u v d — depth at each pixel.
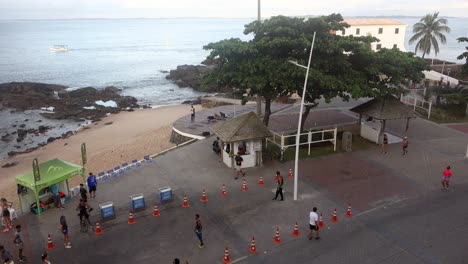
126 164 30.39
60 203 23.86
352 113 43.28
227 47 29.41
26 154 44.78
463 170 28.14
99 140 48.12
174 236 20.70
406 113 32.56
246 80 28.14
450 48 176.62
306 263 18.16
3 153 46.09
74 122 59.34
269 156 30.48
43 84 84.81
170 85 91.19
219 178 27.61
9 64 124.69
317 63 29.34
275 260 18.47
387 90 32.28
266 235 20.55
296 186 23.94
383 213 22.44
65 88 85.88
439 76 53.44
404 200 23.89
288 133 35.16
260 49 29.44
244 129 28.50
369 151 32.09
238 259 18.61
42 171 23.48
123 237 20.70
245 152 29.20
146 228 21.53
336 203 23.69
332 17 31.41
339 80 29.36
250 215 22.56
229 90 77.69
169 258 18.86
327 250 19.11
